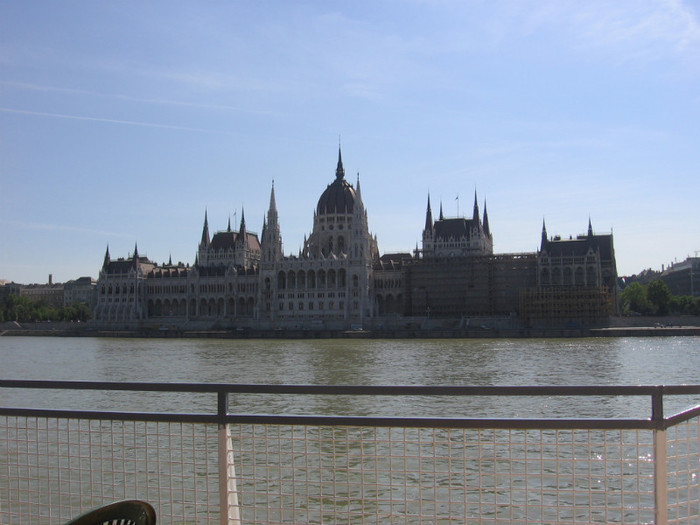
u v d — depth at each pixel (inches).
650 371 4097.0
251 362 5098.4
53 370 4717.0
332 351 6358.3
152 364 5078.7
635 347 6535.4
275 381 3759.8
